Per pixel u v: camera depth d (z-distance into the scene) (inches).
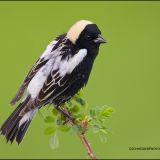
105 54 768.3
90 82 699.4
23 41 795.4
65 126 354.6
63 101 414.3
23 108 395.9
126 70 736.3
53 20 861.8
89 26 427.5
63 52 415.8
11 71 722.2
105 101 674.2
